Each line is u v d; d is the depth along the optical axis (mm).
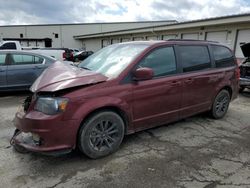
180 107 4070
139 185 2645
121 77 3293
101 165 3043
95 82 3086
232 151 3500
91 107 2977
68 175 2811
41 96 2918
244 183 2717
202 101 4473
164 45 3848
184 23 18875
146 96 3518
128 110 3357
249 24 14281
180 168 3002
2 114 5113
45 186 2596
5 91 6887
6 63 6762
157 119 3783
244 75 7914
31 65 7035
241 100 7070
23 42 40906
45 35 43875
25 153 3289
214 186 2650
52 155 3072
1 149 3406
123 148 3521
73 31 44500
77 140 3053
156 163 3113
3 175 2777
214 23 16016
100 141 3207
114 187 2604
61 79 3039
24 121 2908
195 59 4285
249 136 4098
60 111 2811
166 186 2635
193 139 3906
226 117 5156
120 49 3992
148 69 3295
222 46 4953
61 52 14320
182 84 3973
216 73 4621
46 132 2789
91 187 2596
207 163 3139
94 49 40500
